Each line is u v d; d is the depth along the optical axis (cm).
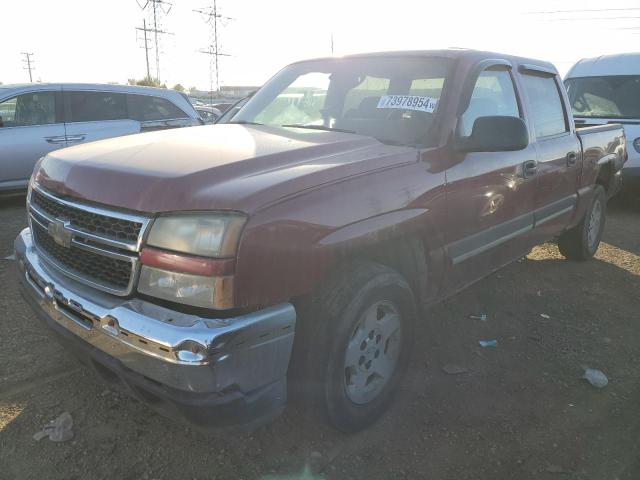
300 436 278
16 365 331
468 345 384
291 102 382
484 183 332
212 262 203
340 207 239
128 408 294
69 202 245
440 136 308
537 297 479
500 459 268
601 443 282
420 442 278
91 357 240
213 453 263
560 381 340
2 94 777
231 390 211
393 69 357
